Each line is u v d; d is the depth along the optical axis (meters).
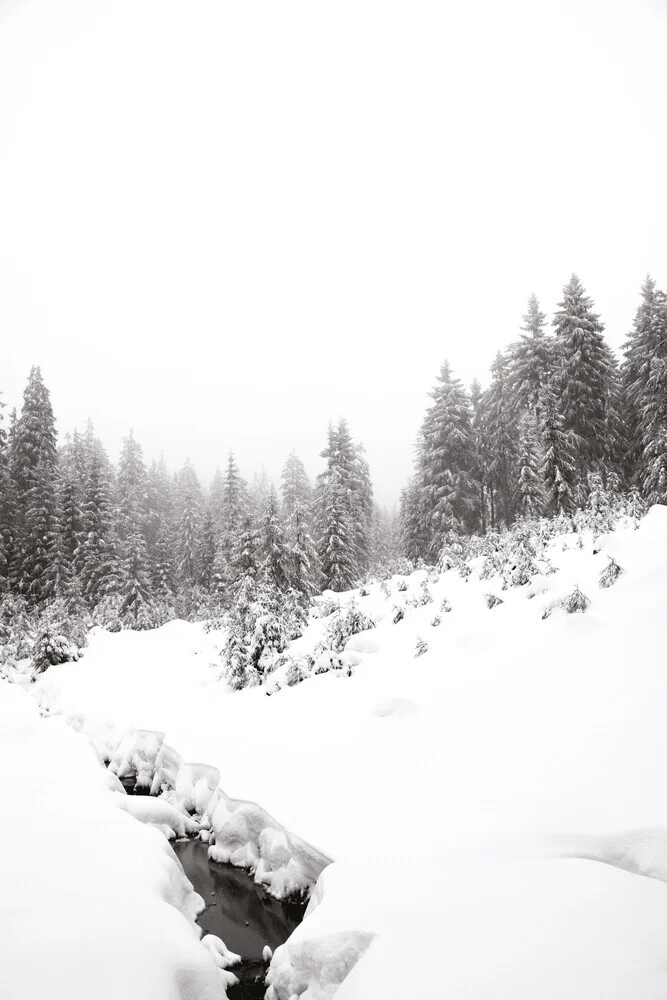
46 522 32.00
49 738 10.41
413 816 6.21
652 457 23.92
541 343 27.89
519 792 5.86
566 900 4.06
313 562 30.77
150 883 5.70
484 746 7.02
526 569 12.01
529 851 4.94
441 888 4.71
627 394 28.00
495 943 3.77
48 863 5.66
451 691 8.84
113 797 8.30
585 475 25.31
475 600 12.52
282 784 8.07
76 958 4.18
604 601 9.30
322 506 34.94
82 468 41.56
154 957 4.40
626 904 3.88
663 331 26.61
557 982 3.25
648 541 11.55
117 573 34.06
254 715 10.95
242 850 7.92
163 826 8.54
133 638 20.98
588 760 5.86
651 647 7.29
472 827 5.58
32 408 34.12
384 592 17.06
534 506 26.41
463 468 32.66
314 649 12.70
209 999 4.46
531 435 26.14
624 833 4.70
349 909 4.89
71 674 17.19
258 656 13.16
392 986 3.62
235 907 6.96
